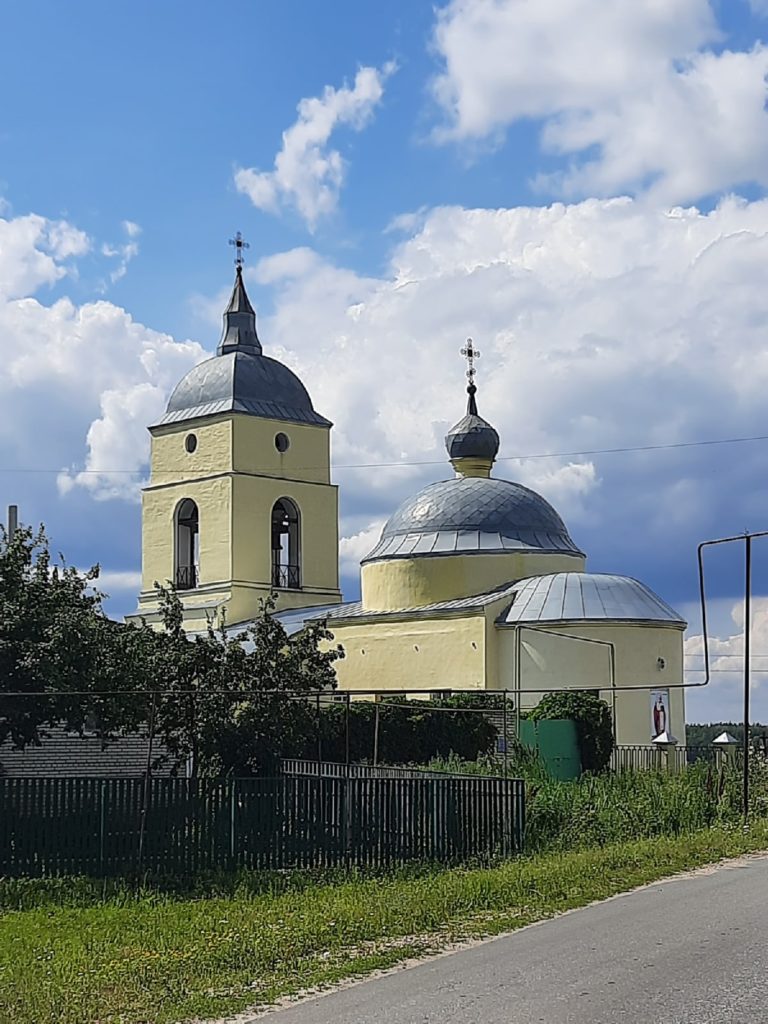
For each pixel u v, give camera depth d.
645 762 38.69
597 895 17.59
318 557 57.91
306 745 32.06
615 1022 9.96
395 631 45.47
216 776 25.39
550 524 48.34
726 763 34.75
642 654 42.16
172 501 57.88
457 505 48.09
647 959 12.45
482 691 37.47
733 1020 9.91
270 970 13.42
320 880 20.73
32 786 20.84
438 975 12.30
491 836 23.23
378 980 12.44
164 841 21.23
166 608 29.78
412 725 36.50
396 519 49.62
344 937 14.98
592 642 39.88
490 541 46.84
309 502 57.94
